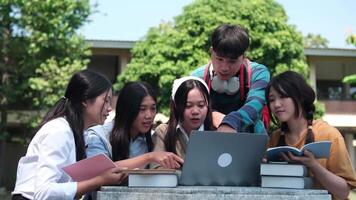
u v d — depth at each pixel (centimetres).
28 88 1431
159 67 1411
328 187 273
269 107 306
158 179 248
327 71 2067
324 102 1908
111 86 313
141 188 241
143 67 1435
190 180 263
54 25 1403
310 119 306
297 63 1446
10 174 1784
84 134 308
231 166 265
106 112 305
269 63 1421
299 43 1478
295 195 238
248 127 331
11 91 1417
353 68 2041
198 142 252
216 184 267
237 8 1441
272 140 322
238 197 236
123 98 321
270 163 260
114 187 242
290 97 293
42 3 1391
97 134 320
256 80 344
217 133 252
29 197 282
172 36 1446
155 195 237
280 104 295
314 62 1872
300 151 262
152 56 1443
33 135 304
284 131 314
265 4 1480
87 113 301
